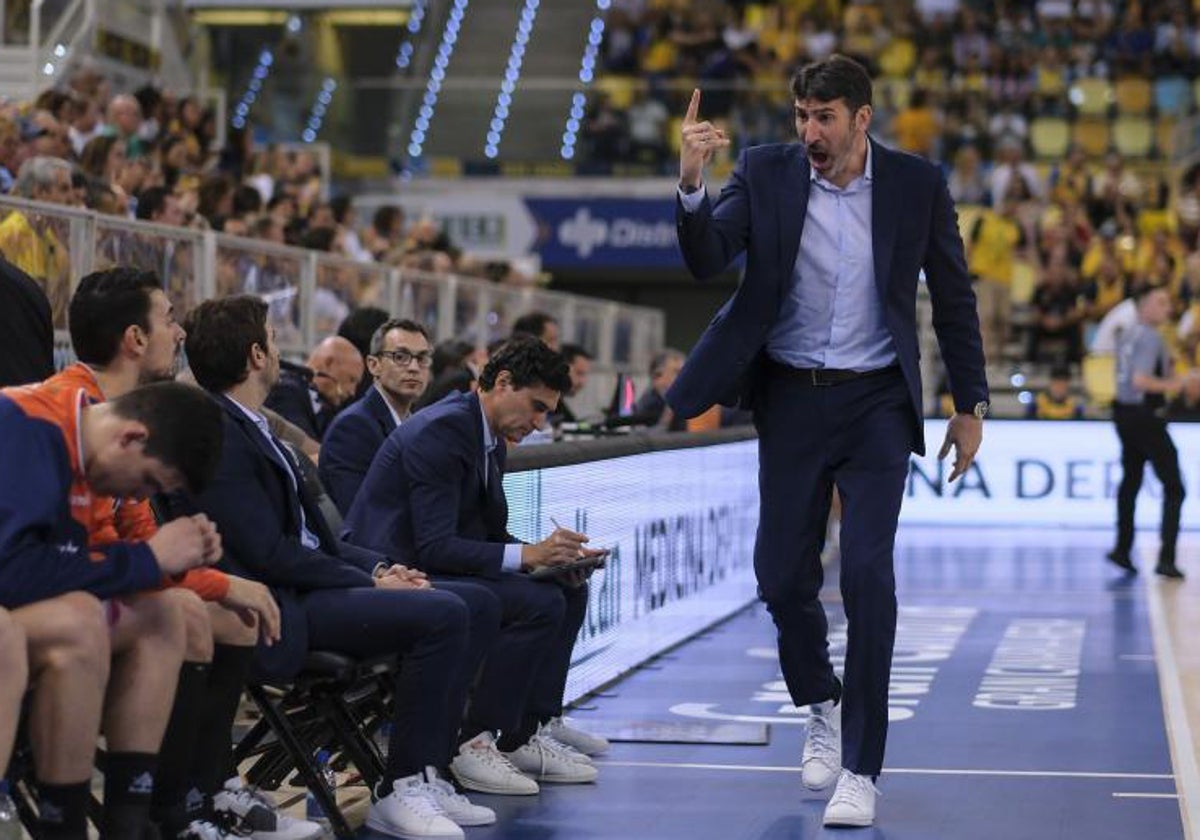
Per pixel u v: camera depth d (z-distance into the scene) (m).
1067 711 21.94
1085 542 46.25
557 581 17.48
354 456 18.72
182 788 13.43
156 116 42.47
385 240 46.56
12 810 11.73
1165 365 38.44
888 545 16.08
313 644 14.93
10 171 29.86
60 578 11.75
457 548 16.73
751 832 15.68
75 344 13.80
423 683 15.04
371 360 19.05
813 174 16.38
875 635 15.99
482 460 17.27
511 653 16.83
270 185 45.69
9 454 11.85
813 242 16.28
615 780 17.81
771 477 16.67
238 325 15.04
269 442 15.18
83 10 47.56
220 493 14.66
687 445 28.12
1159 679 24.56
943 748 19.62
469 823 15.73
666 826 15.88
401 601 14.92
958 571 39.34
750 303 16.31
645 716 21.31
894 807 16.73
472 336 42.12
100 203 26.97
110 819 12.53
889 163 16.36
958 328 16.70
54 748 11.75
